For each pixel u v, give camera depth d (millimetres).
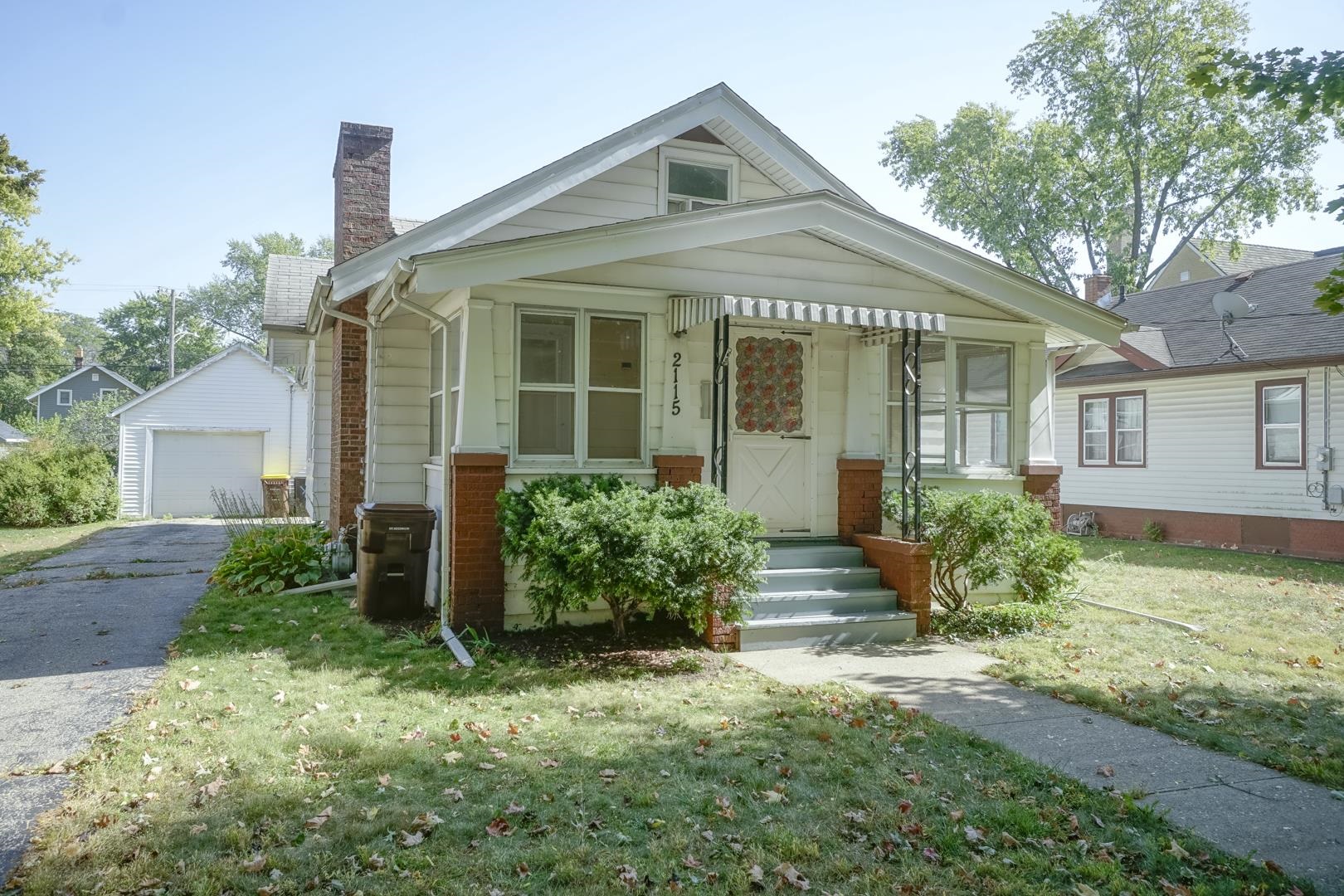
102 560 13617
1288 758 4969
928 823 4055
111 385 49375
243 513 15320
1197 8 26688
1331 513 14898
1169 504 17922
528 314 8062
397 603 8430
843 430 9469
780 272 8859
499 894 3363
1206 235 29750
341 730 5203
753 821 4051
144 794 4207
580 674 6695
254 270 67625
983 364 10039
